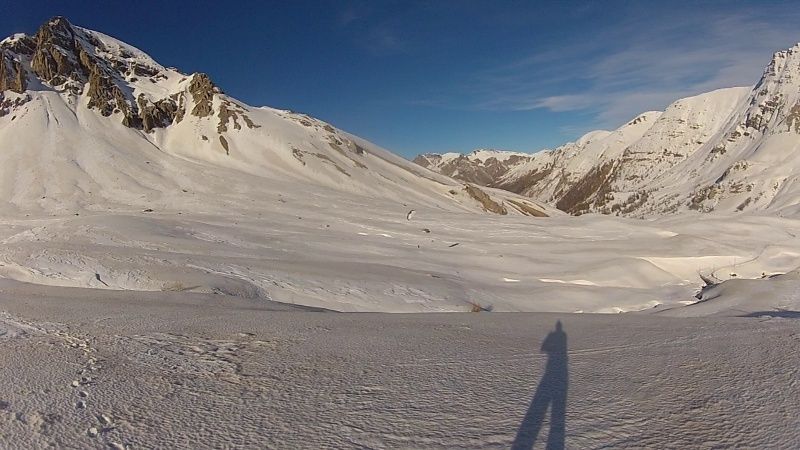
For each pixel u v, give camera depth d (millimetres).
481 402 4902
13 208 60000
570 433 4172
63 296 13445
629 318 10133
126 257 23266
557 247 42875
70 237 31875
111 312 10438
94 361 6516
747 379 5250
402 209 66750
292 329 8750
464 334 8219
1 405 4949
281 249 34094
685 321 9164
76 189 68125
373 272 25906
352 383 5566
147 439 4223
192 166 84500
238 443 4125
